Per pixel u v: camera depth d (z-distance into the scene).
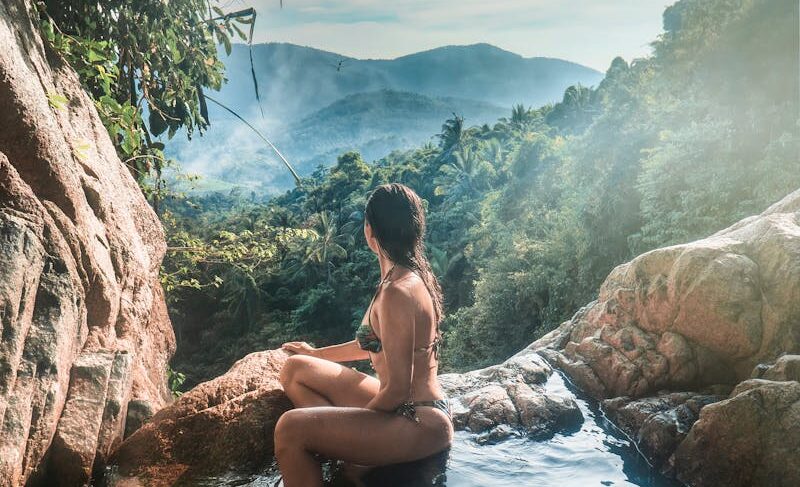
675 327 3.58
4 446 2.47
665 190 20.17
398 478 2.76
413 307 2.65
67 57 4.63
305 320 53.59
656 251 3.81
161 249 5.13
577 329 4.23
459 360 30.72
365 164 95.06
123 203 4.29
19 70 3.06
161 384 4.85
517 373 3.91
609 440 3.23
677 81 27.53
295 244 56.19
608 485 2.79
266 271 53.31
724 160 19.06
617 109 29.42
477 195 57.03
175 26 6.42
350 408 2.71
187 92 6.89
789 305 3.25
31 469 2.67
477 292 31.89
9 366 2.57
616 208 24.78
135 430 3.35
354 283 54.50
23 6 3.69
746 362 3.39
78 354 3.23
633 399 3.54
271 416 3.24
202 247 9.27
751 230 3.62
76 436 2.88
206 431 3.18
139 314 4.10
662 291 3.64
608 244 25.16
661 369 3.52
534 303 29.28
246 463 3.11
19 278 2.66
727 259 3.43
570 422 3.40
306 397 3.16
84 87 4.96
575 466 2.96
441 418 2.79
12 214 2.85
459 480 2.76
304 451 2.65
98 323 3.51
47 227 2.99
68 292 2.98
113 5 5.80
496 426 3.31
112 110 5.07
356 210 70.31
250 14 6.64
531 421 3.34
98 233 3.64
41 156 3.13
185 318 52.69
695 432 2.83
